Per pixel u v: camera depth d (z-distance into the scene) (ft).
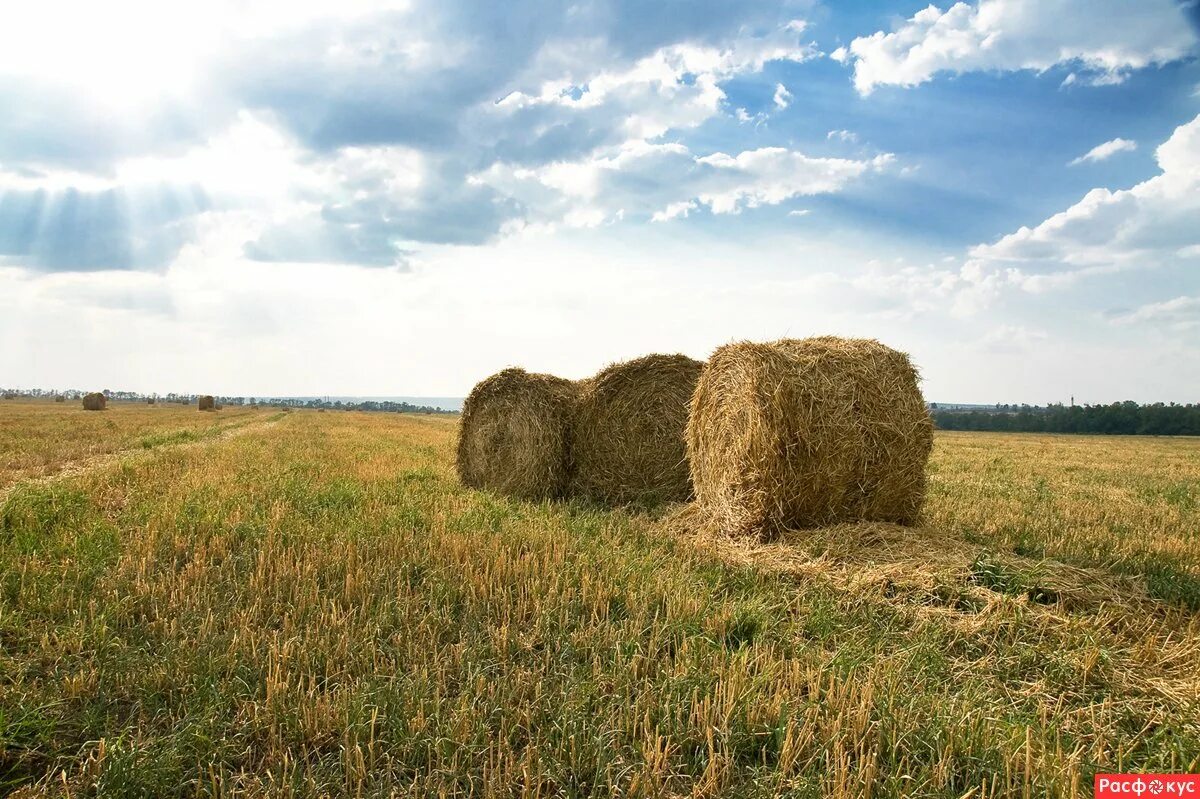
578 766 11.52
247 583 19.45
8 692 13.35
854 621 18.25
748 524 27.02
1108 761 12.11
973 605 19.03
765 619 17.54
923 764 11.56
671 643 16.22
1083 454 86.79
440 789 10.52
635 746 11.92
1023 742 12.14
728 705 12.78
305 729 12.28
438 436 90.89
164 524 25.75
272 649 14.53
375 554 22.48
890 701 13.01
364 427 113.29
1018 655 16.19
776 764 11.67
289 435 84.23
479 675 14.01
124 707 13.46
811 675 14.12
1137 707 14.06
